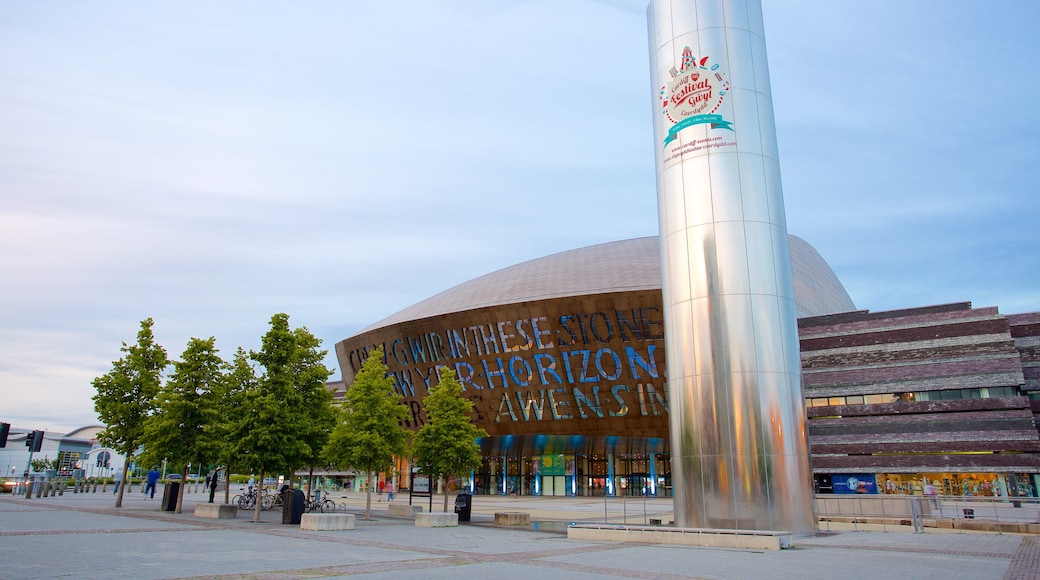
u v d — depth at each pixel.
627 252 65.44
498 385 60.53
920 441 47.09
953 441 46.12
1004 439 44.72
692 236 21.83
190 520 24.61
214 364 31.25
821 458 50.03
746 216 21.48
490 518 31.61
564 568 12.87
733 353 20.50
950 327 49.00
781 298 21.23
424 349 64.62
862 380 50.94
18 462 114.06
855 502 28.03
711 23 23.12
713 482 20.03
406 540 18.94
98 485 64.75
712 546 17.95
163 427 28.88
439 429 32.69
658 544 18.61
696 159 22.23
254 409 25.27
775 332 20.80
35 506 29.56
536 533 23.08
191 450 29.27
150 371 33.44
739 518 19.45
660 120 23.83
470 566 12.91
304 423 25.94
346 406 30.83
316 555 14.25
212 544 16.14
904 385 49.44
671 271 22.41
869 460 48.44
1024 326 49.31
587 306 54.91
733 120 22.23
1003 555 15.66
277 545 16.34
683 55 23.25
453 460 32.47
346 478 84.94
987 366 47.06
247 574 10.98
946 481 45.75
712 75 22.62
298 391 28.48
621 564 13.70
